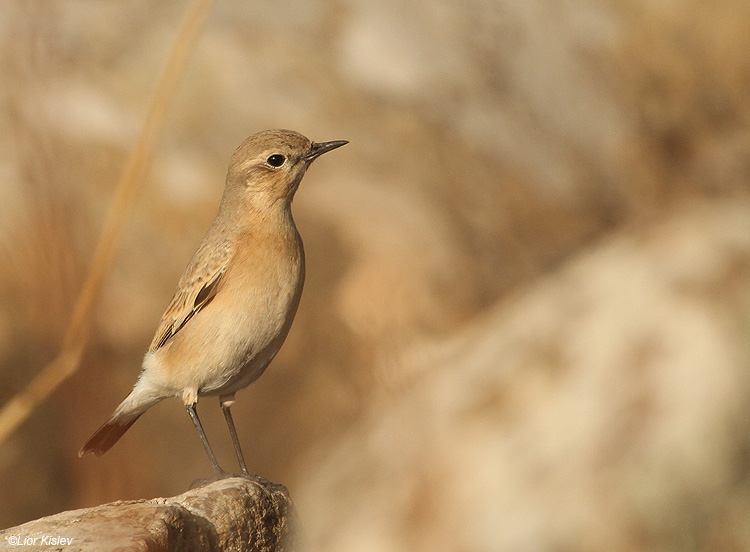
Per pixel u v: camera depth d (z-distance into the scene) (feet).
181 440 48.98
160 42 61.72
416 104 63.16
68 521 21.97
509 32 69.56
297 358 47.85
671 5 71.56
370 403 40.91
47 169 41.34
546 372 25.12
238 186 30.55
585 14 71.82
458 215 56.24
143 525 21.54
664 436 22.13
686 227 28.12
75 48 59.67
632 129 65.26
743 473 21.74
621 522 21.35
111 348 46.55
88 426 42.63
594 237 57.72
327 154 58.54
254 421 48.39
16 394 43.88
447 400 26.94
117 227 29.43
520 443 23.41
